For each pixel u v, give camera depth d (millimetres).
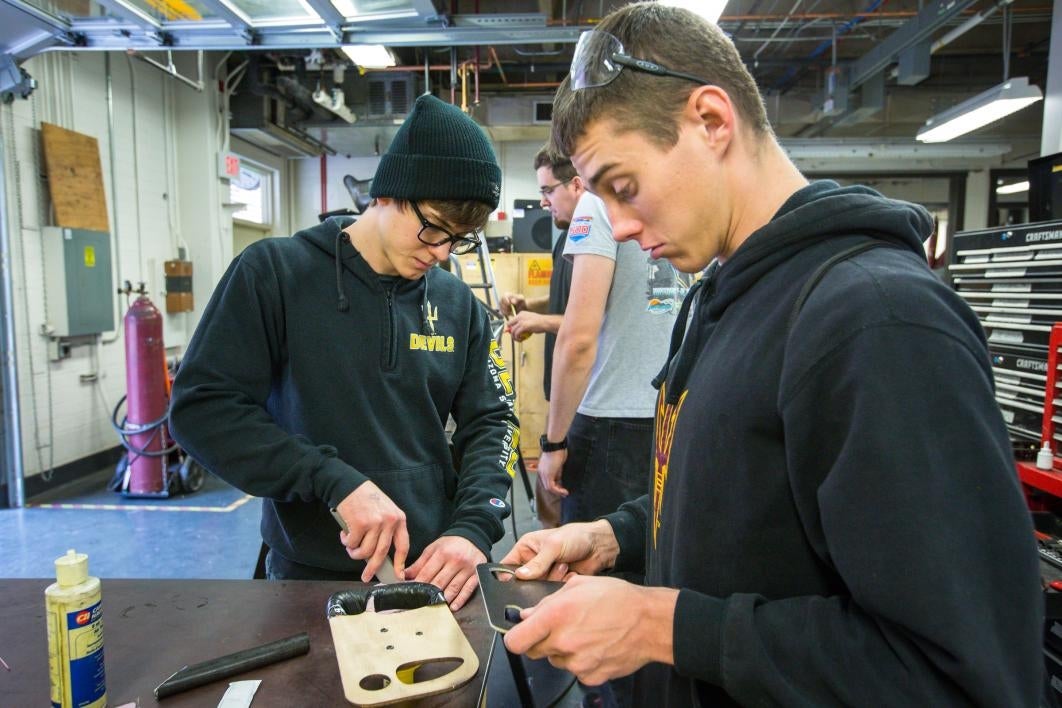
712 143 584
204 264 5105
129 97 4441
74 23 2492
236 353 1039
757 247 581
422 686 639
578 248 1567
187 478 3779
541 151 1950
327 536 1091
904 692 442
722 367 580
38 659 785
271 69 5223
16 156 3492
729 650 498
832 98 4648
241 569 2820
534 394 4535
